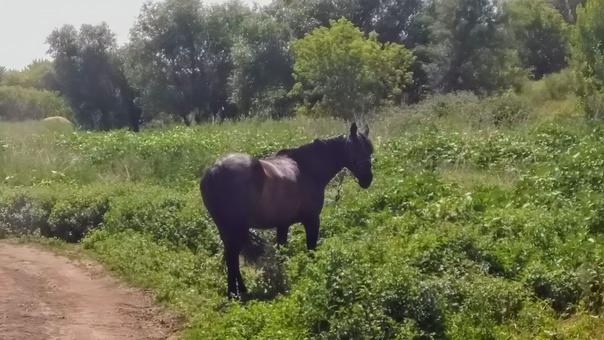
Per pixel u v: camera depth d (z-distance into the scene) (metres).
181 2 41.56
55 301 9.28
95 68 47.66
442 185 12.74
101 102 48.25
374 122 23.59
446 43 35.22
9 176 17.55
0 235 13.63
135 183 16.55
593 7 23.91
